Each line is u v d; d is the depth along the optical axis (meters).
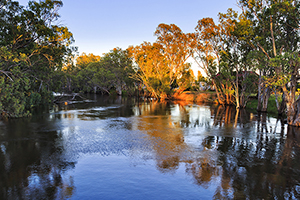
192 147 11.19
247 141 12.65
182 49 52.28
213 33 35.47
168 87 54.22
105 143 11.84
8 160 9.08
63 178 7.36
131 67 72.12
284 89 18.41
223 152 10.42
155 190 6.57
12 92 21.58
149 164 8.71
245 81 31.48
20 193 6.31
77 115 23.42
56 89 42.78
